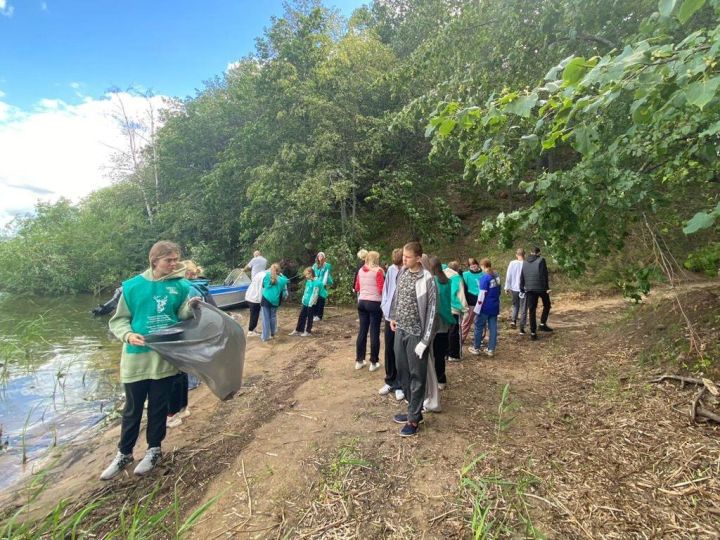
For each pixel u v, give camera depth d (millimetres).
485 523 2432
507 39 5746
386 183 14367
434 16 8953
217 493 2936
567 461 3055
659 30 2637
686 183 4090
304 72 14820
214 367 3527
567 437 3422
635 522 2385
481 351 6508
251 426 4059
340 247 13320
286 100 14445
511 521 2471
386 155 15344
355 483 2953
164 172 20438
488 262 6262
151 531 2559
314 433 3789
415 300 3721
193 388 5594
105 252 19234
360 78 14422
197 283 5164
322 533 2475
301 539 2432
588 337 6656
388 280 4676
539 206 3367
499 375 5242
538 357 6027
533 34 5387
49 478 3520
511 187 16000
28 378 6520
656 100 2117
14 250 18922
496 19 6047
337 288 13109
